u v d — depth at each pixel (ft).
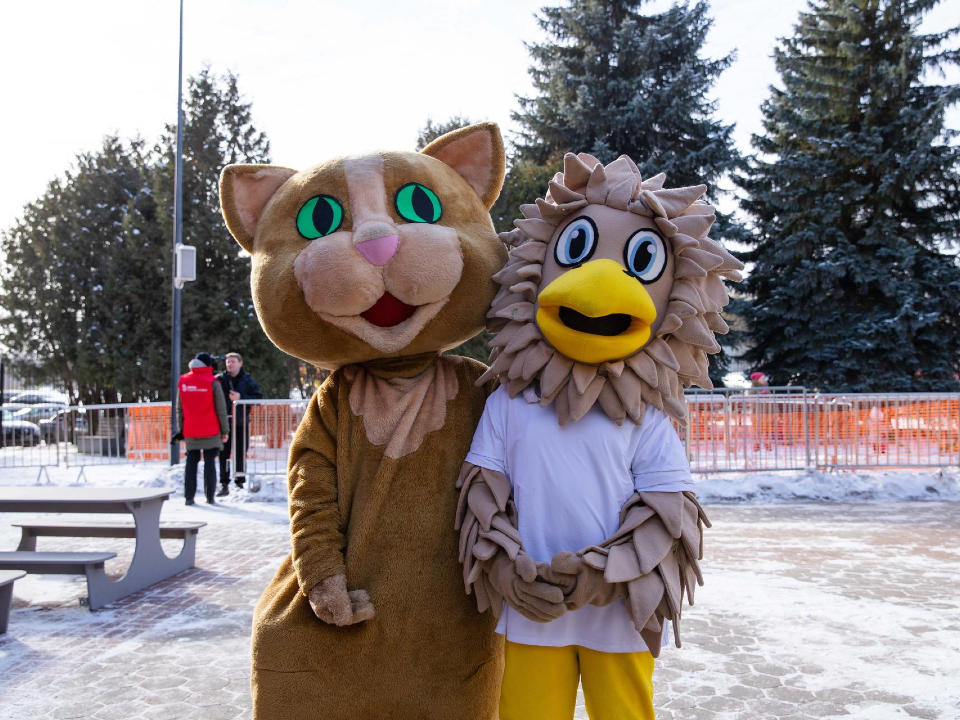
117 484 38.58
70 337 71.87
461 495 7.59
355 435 8.11
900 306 68.44
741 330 77.71
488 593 7.28
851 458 36.14
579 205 7.64
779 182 75.51
